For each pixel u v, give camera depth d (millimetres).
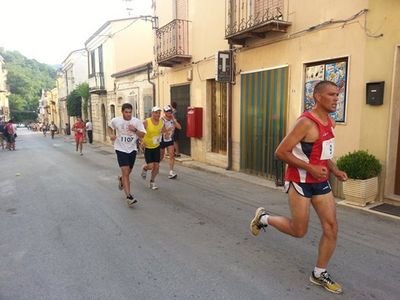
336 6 6488
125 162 6344
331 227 3248
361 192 5711
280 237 4668
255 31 7922
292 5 7500
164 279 3572
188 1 11844
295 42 7488
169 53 12656
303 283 3428
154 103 15336
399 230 4828
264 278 3549
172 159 9102
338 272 3643
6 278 3670
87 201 6852
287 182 3332
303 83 7383
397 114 5719
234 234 4828
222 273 3678
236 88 9594
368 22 5926
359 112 6191
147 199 6879
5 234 5027
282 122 7965
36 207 6520
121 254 4219
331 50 6645
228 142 9922
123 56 21766
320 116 3150
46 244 4594
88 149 20062
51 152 18656
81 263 3992
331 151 3180
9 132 22375
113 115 22812
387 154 5801
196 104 11883
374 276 3551
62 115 50594
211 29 10680
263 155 8680
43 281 3590
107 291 3359
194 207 6250
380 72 5809
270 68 8242
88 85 28188
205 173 9930
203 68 11297
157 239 4691
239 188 7809
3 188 8508
